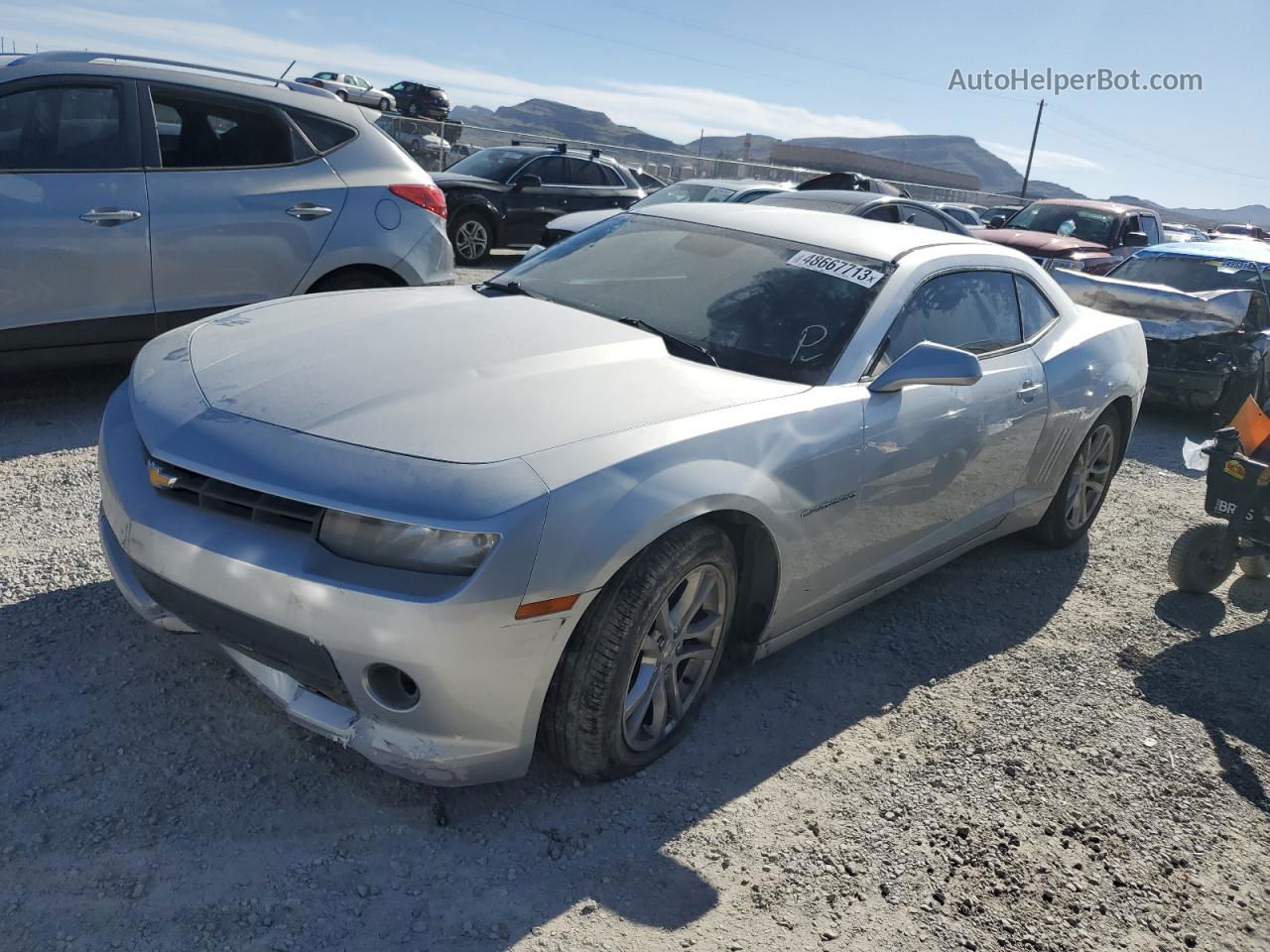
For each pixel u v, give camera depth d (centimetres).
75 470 435
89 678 282
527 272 391
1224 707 362
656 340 319
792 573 302
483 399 257
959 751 313
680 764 284
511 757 242
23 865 215
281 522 229
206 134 515
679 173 2961
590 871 238
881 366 333
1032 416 405
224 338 302
